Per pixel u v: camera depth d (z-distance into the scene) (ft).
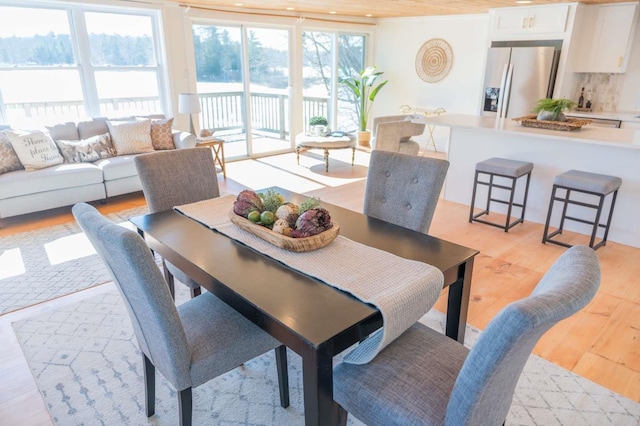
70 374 6.77
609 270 10.26
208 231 6.18
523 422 5.86
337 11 21.36
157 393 6.39
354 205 14.85
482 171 12.66
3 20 14.37
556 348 7.39
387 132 15.96
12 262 10.52
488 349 3.19
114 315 8.33
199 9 18.10
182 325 5.02
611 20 17.25
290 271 4.98
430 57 23.75
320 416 4.08
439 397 4.21
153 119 16.57
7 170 13.10
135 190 15.14
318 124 20.51
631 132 11.96
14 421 5.88
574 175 11.18
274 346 5.59
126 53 17.15
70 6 15.43
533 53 17.75
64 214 13.91
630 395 6.36
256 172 19.13
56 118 16.01
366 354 4.56
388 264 5.12
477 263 10.57
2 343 7.51
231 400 6.28
